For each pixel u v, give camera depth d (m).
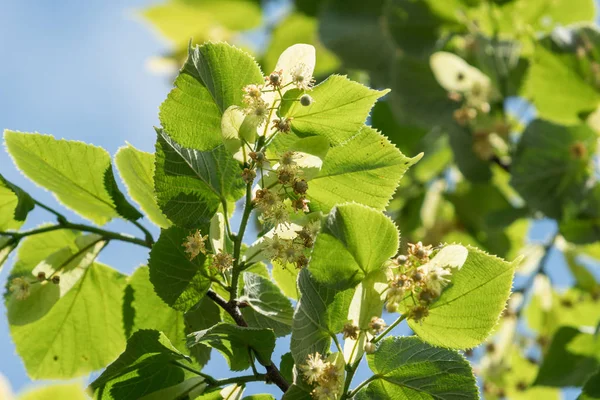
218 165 1.07
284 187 1.04
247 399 1.06
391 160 1.06
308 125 1.05
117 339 1.17
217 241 1.06
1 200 1.14
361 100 1.04
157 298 1.15
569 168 1.51
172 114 1.05
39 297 1.13
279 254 1.05
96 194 1.15
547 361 1.39
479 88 1.60
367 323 1.02
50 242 1.16
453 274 1.02
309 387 1.01
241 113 1.04
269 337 1.03
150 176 1.13
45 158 1.14
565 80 1.58
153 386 1.05
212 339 1.04
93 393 1.05
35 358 1.16
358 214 1.01
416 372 1.03
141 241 1.15
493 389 1.53
